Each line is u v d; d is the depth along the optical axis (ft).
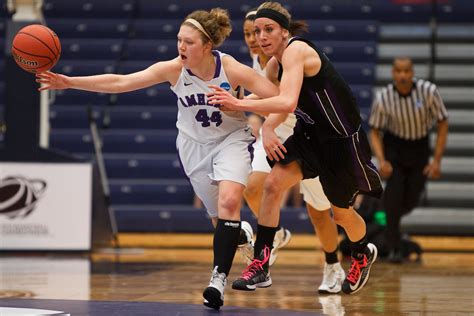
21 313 26.12
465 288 36.73
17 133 56.75
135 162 75.56
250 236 32.22
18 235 56.54
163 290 34.73
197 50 26.84
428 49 86.99
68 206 56.54
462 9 90.68
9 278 40.37
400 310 28.58
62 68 83.41
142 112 79.97
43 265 48.65
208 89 27.48
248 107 25.91
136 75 28.27
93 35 89.10
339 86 28.04
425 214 70.54
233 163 27.66
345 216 30.66
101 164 64.85
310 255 59.00
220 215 27.37
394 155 52.90
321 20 90.07
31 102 56.90
